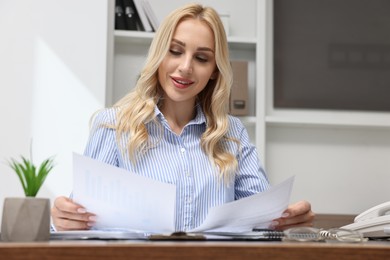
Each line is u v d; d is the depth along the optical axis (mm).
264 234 1107
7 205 917
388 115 2953
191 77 1580
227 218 1172
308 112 2947
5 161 2434
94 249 722
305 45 2947
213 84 1692
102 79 2537
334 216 2668
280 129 2926
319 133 2947
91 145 1597
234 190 1680
